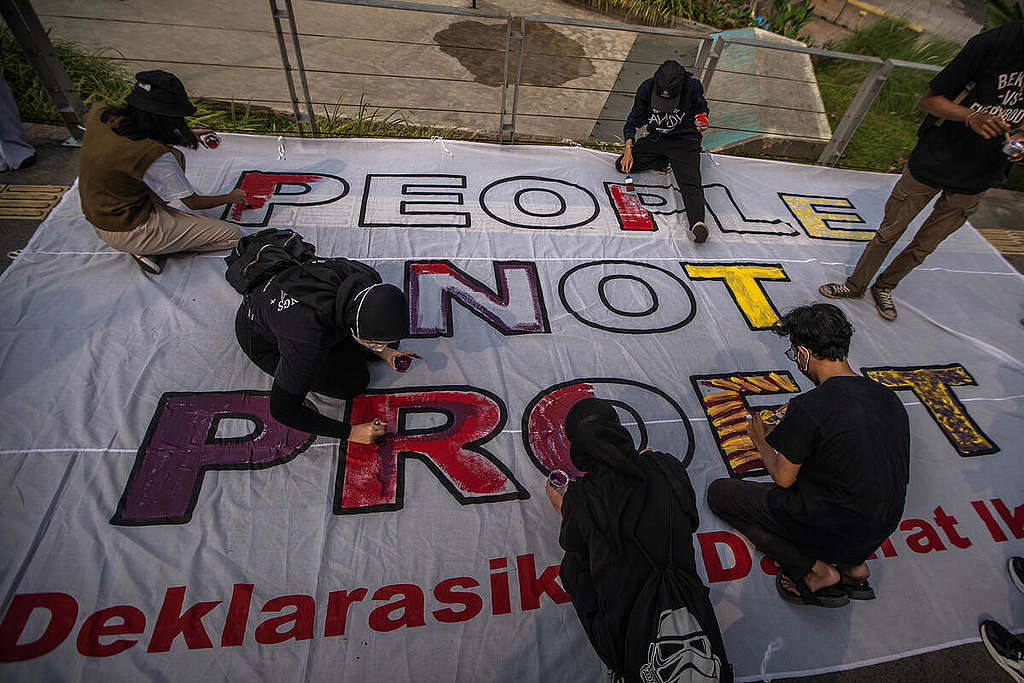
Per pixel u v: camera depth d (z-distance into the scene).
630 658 1.79
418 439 2.89
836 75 7.73
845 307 4.03
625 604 1.82
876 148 6.37
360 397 3.03
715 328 3.71
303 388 2.31
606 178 4.83
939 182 3.30
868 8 11.24
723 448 3.08
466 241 4.04
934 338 3.90
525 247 4.07
